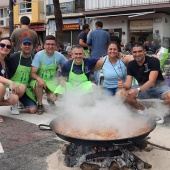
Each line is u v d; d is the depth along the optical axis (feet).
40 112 17.52
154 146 12.12
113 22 69.82
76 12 79.71
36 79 17.29
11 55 17.16
